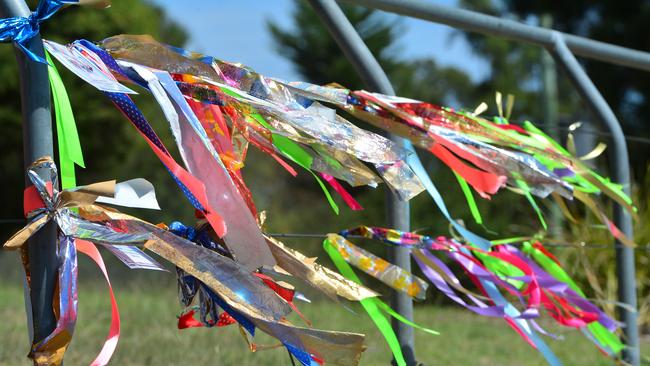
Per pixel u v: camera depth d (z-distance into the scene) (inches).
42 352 75.9
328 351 83.5
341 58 997.8
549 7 1017.5
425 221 466.0
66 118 81.1
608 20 971.9
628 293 164.4
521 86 1380.4
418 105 117.6
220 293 80.4
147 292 372.8
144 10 779.4
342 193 105.7
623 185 159.9
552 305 139.6
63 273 78.2
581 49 163.9
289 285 93.1
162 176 768.3
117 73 87.2
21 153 798.5
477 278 129.7
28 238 78.3
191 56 92.0
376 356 219.5
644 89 928.3
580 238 364.5
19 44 79.0
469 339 272.4
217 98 92.0
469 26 146.5
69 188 79.0
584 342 271.9
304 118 93.5
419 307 349.1
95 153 781.3
